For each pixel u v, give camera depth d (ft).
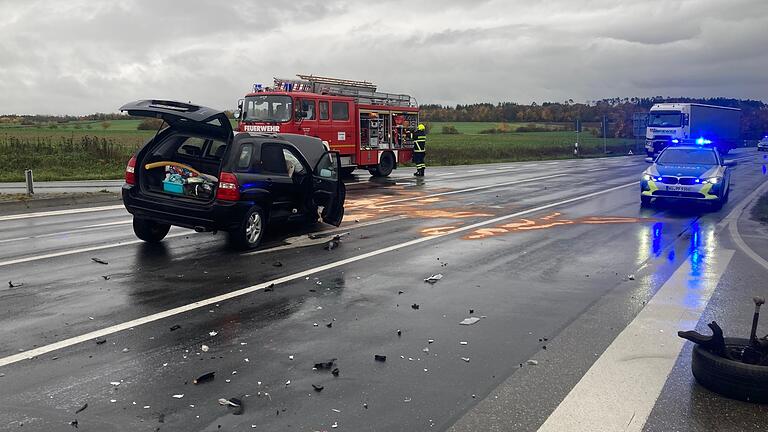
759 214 47.50
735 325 19.48
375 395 14.16
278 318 19.85
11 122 261.03
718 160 52.95
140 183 30.94
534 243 33.83
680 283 24.93
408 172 94.22
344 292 23.11
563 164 121.39
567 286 24.35
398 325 19.31
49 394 13.94
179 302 21.44
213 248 31.27
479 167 110.01
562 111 337.11
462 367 15.90
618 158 150.20
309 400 13.85
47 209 46.47
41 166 86.58
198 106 30.30
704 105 145.38
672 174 49.52
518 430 12.57
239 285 23.88
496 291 23.53
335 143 71.67
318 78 72.79
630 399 14.05
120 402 13.60
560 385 14.80
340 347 17.28
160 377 15.01
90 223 39.42
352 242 33.50
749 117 302.66
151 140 31.48
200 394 14.07
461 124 348.18
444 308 21.20
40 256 28.76
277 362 16.11
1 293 22.18
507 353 16.93
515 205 51.49
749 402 13.85
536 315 20.47
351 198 55.62
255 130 67.41
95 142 101.19
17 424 12.52
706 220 43.86
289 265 27.53
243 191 30.22
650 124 141.28
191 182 30.66
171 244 32.22
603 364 16.15
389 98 81.15
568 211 48.01
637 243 34.12
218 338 17.88
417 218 43.01
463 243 33.58
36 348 16.76
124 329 18.49
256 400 13.82
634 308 21.31
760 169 104.42
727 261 29.37
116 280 24.36
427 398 14.03
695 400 14.02
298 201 34.65
